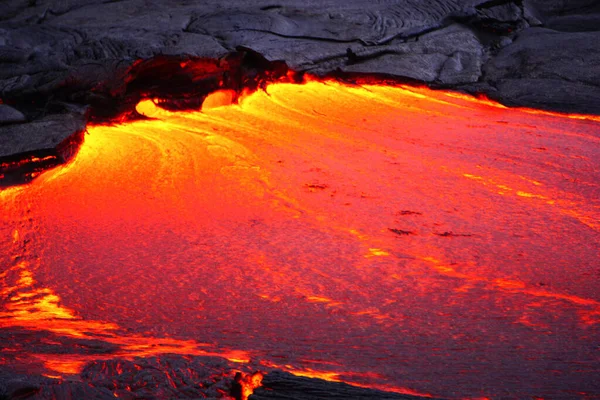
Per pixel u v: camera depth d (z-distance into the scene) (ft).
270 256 27.89
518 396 14.34
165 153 44.60
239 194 36.70
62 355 15.39
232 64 56.44
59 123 44.11
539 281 24.98
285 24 66.39
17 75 52.95
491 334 19.62
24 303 23.27
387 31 68.03
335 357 17.28
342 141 47.62
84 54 57.93
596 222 32.09
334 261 27.30
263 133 49.65
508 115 55.72
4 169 38.83
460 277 25.48
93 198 36.29
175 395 13.16
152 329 20.08
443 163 42.24
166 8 70.13
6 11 68.95
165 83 54.60
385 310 22.04
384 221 32.32
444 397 14.14
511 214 33.30
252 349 17.76
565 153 44.45
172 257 27.91
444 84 62.90
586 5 78.79
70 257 28.14
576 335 19.57
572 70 60.85
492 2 72.69
